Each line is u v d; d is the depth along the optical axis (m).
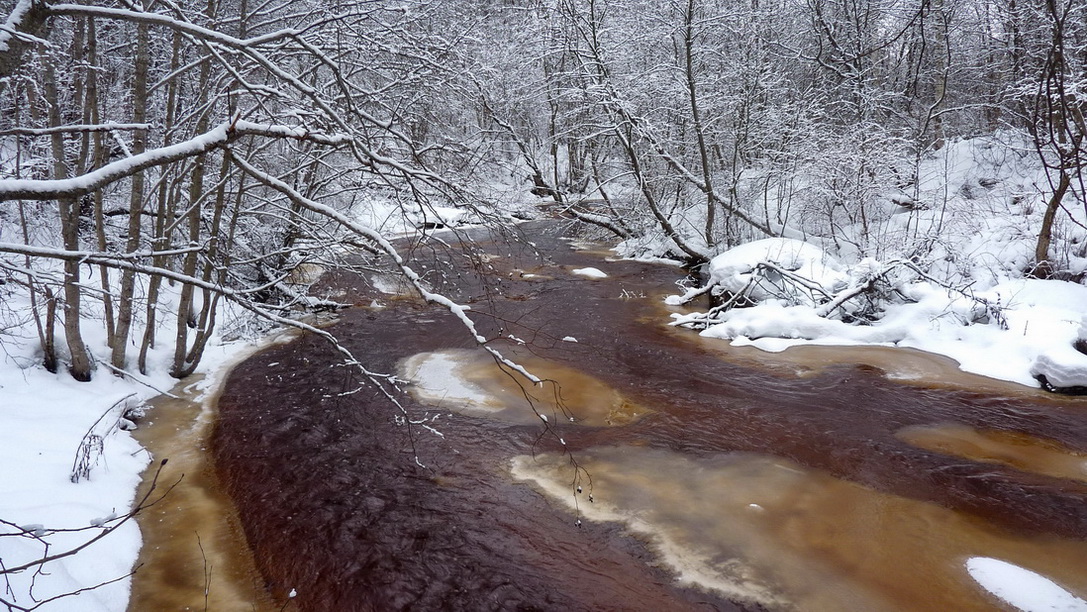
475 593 5.93
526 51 20.83
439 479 7.91
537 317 15.16
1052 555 6.32
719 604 5.75
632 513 7.15
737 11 19.59
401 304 16.08
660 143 19.78
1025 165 17.91
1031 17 15.62
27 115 10.36
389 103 9.40
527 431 9.20
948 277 13.88
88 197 12.79
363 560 6.38
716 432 9.13
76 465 7.14
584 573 6.19
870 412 9.68
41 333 9.23
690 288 17.98
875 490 7.56
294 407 10.00
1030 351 11.20
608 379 11.23
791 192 19.33
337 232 13.25
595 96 18.36
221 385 10.91
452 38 10.86
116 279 12.59
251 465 8.20
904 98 21.81
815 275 14.46
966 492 7.48
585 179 25.20
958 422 9.29
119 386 9.81
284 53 7.61
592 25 18.14
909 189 18.23
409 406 10.08
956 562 6.24
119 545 6.29
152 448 8.62
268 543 6.65
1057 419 9.29
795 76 23.44
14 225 11.88
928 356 11.92
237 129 3.84
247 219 13.98
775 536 6.70
